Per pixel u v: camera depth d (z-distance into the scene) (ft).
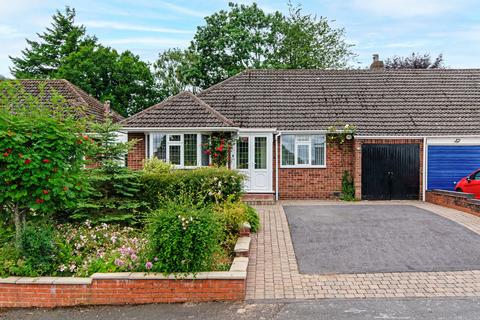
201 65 124.98
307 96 69.15
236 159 59.93
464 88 69.77
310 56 135.03
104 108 82.94
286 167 62.64
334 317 20.86
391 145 60.85
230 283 23.24
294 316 21.07
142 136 59.57
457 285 24.94
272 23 130.93
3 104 27.96
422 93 68.90
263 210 50.11
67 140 25.25
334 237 35.45
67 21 154.81
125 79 129.90
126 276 23.22
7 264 24.49
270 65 122.72
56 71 138.82
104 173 34.22
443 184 60.75
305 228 38.96
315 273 27.14
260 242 34.45
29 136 23.99
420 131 60.70
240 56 123.65
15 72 144.77
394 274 26.78
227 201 35.99
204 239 23.65
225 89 71.31
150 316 21.48
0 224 26.91
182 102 60.34
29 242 24.84
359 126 61.77
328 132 61.11
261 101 68.08
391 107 65.82
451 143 60.49
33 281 23.27
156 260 23.66
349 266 28.32
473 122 62.13
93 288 23.29
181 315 21.49
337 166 62.28
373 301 22.80
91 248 28.45
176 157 58.54
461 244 32.99
